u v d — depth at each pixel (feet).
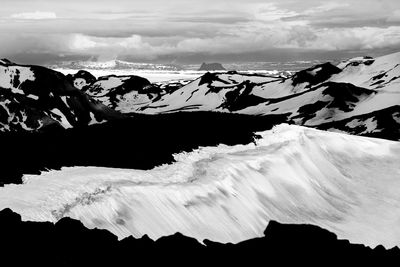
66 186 123.95
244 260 86.43
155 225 128.88
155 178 156.66
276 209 181.27
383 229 188.65
